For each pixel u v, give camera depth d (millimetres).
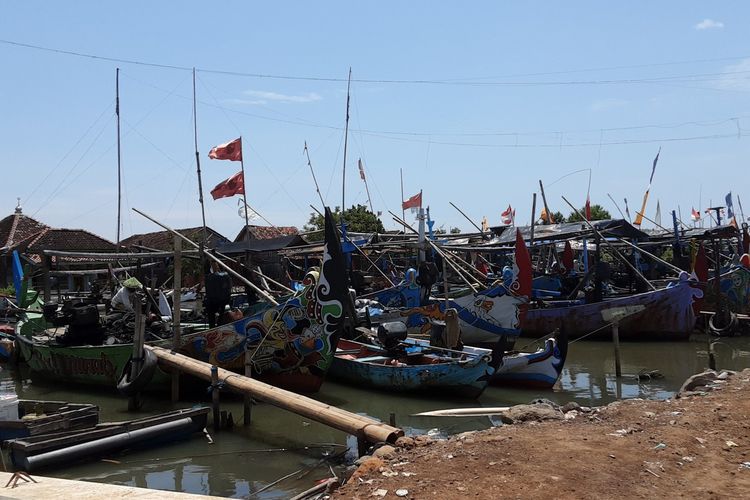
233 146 23594
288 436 12055
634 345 22891
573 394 15562
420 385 14844
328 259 14594
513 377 16188
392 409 14234
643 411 10195
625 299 22891
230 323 14781
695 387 13000
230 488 9430
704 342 23281
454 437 9031
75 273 19469
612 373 18188
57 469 10078
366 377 15719
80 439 10312
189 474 10031
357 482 7305
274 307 14719
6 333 22453
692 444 8203
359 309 21203
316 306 14609
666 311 22719
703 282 23109
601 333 23484
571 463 7512
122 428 10812
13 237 41500
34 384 17672
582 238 26359
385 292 23422
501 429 9305
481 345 19641
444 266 20828
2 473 8836
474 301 19594
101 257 17953
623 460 7621
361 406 14516
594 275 24391
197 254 18812
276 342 14594
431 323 18484
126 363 14875
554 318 23812
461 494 6645
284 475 9969
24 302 21312
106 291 22719
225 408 14258
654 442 8297
